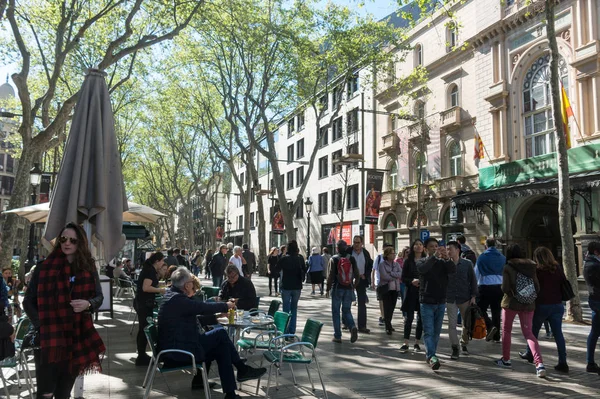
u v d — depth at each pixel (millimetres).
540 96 21719
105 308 11969
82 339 4117
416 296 8336
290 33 20438
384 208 31406
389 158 32031
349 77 23031
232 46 22359
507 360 7035
